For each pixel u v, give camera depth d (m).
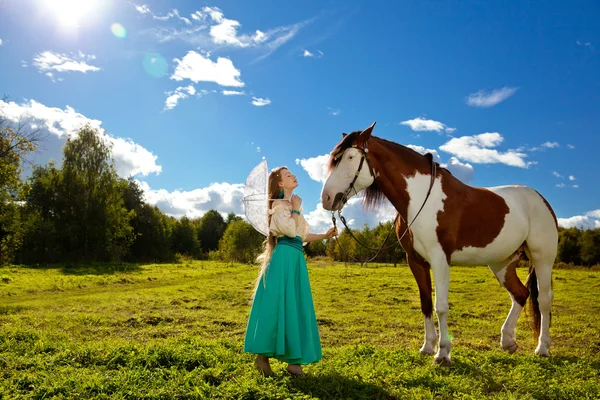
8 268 23.33
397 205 4.83
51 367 4.00
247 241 35.62
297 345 3.67
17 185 22.62
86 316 8.02
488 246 4.93
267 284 3.80
